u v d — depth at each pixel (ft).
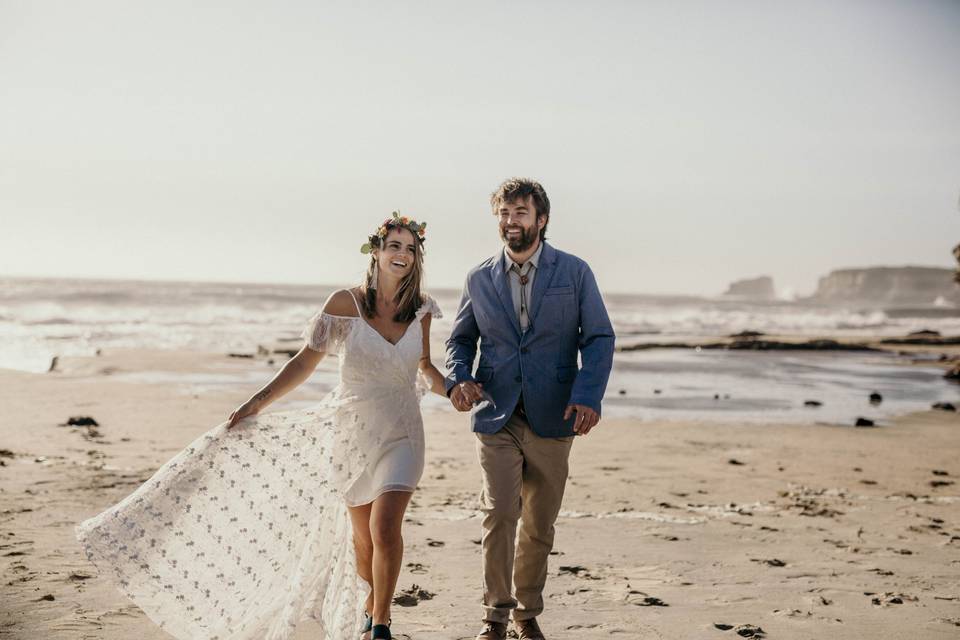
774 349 106.11
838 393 56.70
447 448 31.89
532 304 12.77
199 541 11.79
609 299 473.26
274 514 12.14
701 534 19.95
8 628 12.63
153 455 29.12
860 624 13.79
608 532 19.95
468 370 12.88
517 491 12.57
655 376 66.74
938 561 17.89
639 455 31.71
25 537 17.83
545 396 12.62
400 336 12.69
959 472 29.68
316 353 12.57
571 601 14.84
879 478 28.25
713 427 39.68
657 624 13.67
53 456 28.32
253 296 263.49
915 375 73.41
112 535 11.43
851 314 328.49
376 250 12.69
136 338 97.91
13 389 47.39
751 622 13.84
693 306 369.71
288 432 12.38
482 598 13.60
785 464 30.55
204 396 46.57
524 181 12.90
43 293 222.69
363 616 12.38
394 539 11.60
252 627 11.85
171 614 11.55
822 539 19.70
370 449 12.26
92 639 12.30
